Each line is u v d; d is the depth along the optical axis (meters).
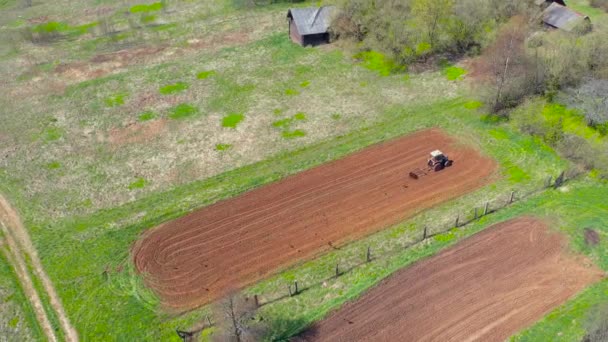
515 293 37.19
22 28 80.94
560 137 50.41
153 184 49.28
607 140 49.59
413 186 47.22
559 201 44.50
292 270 39.91
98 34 79.25
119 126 57.72
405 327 35.28
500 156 50.03
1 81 67.62
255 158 51.88
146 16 84.38
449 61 65.62
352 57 68.44
